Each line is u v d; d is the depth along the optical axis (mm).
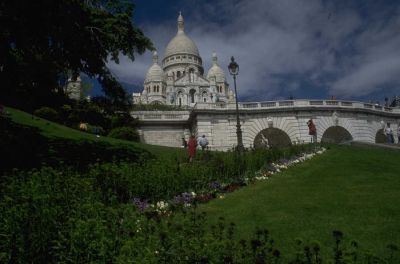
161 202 13633
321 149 27297
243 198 14461
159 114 54406
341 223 11016
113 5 20484
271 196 14391
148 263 6520
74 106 42812
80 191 11961
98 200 12008
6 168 16797
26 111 38188
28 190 10570
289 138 50250
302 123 50500
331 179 16953
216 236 8328
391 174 17625
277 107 50500
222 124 49844
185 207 13469
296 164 22016
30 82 20500
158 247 7359
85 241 7109
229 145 49219
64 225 8242
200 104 50188
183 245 7445
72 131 31047
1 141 20188
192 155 22578
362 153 25125
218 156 20000
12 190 11070
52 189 11734
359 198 13461
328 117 51281
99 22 19172
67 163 18984
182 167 16844
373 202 12852
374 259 7145
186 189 15547
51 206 9227
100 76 21016
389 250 9148
